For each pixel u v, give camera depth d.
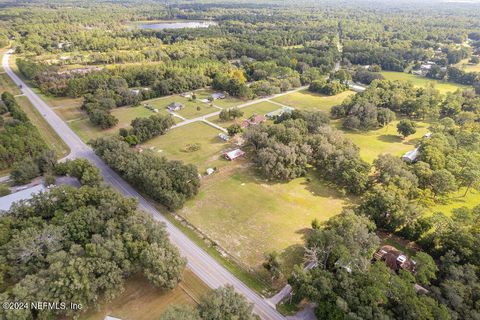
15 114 128.88
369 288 53.47
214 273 67.25
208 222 82.25
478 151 109.56
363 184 92.06
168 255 62.09
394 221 75.69
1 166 101.62
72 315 55.75
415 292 54.81
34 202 75.62
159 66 198.25
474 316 50.28
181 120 145.12
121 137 116.19
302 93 185.88
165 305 59.56
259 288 64.00
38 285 54.12
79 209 72.25
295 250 73.75
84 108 150.50
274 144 105.06
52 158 99.88
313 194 95.38
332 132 115.81
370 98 153.38
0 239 63.84
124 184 97.19
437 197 93.62
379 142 128.62
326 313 53.81
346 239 64.94
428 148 104.81
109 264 58.38
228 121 144.75
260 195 94.06
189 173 90.81
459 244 65.06
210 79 193.00
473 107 148.75
